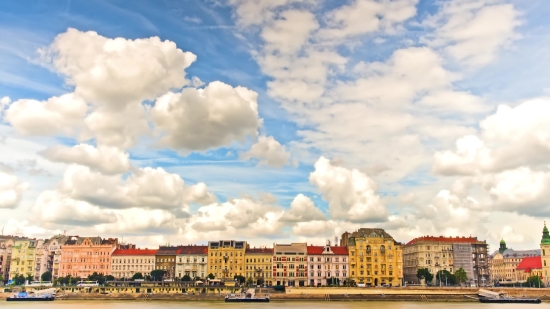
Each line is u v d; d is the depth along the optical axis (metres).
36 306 194.00
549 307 195.50
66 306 193.75
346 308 180.62
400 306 193.25
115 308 183.75
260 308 180.88
